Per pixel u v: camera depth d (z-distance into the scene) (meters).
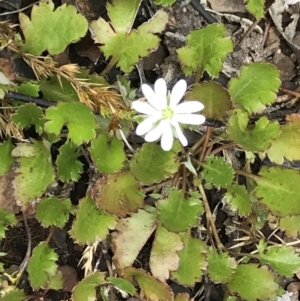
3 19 0.13
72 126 0.11
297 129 0.12
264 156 0.13
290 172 0.13
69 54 0.13
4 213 0.12
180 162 0.13
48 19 0.12
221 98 0.12
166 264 0.12
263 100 0.12
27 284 0.13
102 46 0.12
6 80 0.12
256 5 0.12
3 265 0.13
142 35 0.12
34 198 0.12
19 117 0.12
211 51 0.12
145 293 0.12
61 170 0.12
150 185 0.13
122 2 0.12
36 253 0.12
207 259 0.13
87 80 0.12
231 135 0.12
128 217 0.12
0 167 0.12
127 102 0.12
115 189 0.12
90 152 0.12
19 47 0.12
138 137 0.13
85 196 0.12
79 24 0.12
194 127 0.13
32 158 0.12
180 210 0.12
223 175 0.13
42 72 0.12
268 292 0.13
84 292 0.12
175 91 0.10
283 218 0.13
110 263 0.13
